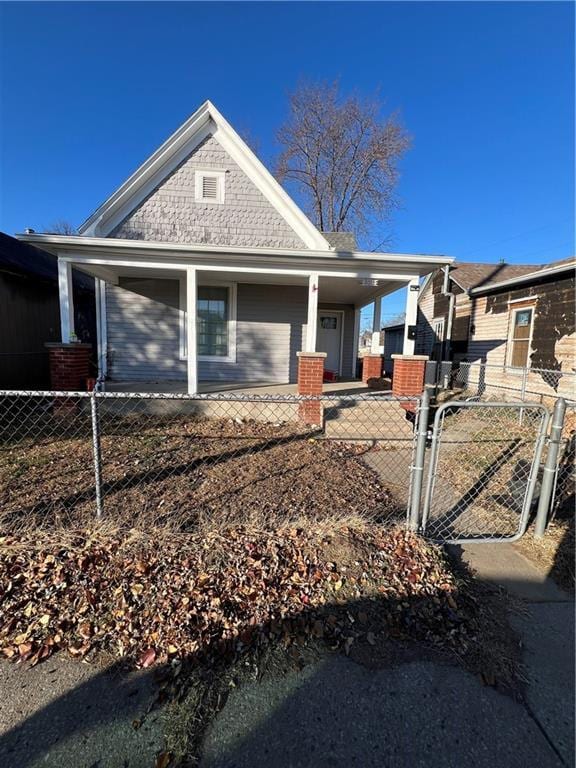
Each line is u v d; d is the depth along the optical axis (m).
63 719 1.68
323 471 4.68
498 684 1.91
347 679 1.90
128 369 9.63
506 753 1.60
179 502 3.57
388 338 24.61
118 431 5.97
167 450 5.12
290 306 9.89
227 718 1.70
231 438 5.85
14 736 1.61
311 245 9.08
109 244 6.38
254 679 1.88
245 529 2.97
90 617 2.18
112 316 9.45
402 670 1.96
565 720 1.74
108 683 1.85
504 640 2.17
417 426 3.09
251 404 6.99
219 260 6.86
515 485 4.20
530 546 3.14
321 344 12.48
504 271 14.87
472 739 1.65
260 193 8.99
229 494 3.82
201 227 8.92
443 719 1.73
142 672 1.91
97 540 2.74
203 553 2.64
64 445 5.19
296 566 2.57
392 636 2.16
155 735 1.62
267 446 5.55
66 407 6.61
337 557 2.64
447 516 3.66
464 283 13.67
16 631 2.09
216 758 1.54
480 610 2.38
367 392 8.27
